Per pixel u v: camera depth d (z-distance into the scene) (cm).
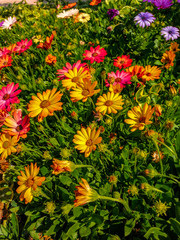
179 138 36
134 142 41
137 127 29
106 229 35
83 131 30
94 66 57
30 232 36
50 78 55
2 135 34
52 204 33
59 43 70
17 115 37
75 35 70
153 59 60
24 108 51
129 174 36
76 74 40
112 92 35
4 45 80
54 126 47
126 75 43
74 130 44
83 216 34
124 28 66
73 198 35
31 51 69
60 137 42
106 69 54
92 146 29
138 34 64
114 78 43
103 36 69
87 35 71
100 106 34
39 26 81
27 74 61
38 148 45
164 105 44
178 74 57
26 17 97
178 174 34
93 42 68
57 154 43
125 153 37
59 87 51
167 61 45
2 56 54
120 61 49
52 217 35
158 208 28
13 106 45
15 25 83
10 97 40
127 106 42
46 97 35
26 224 38
